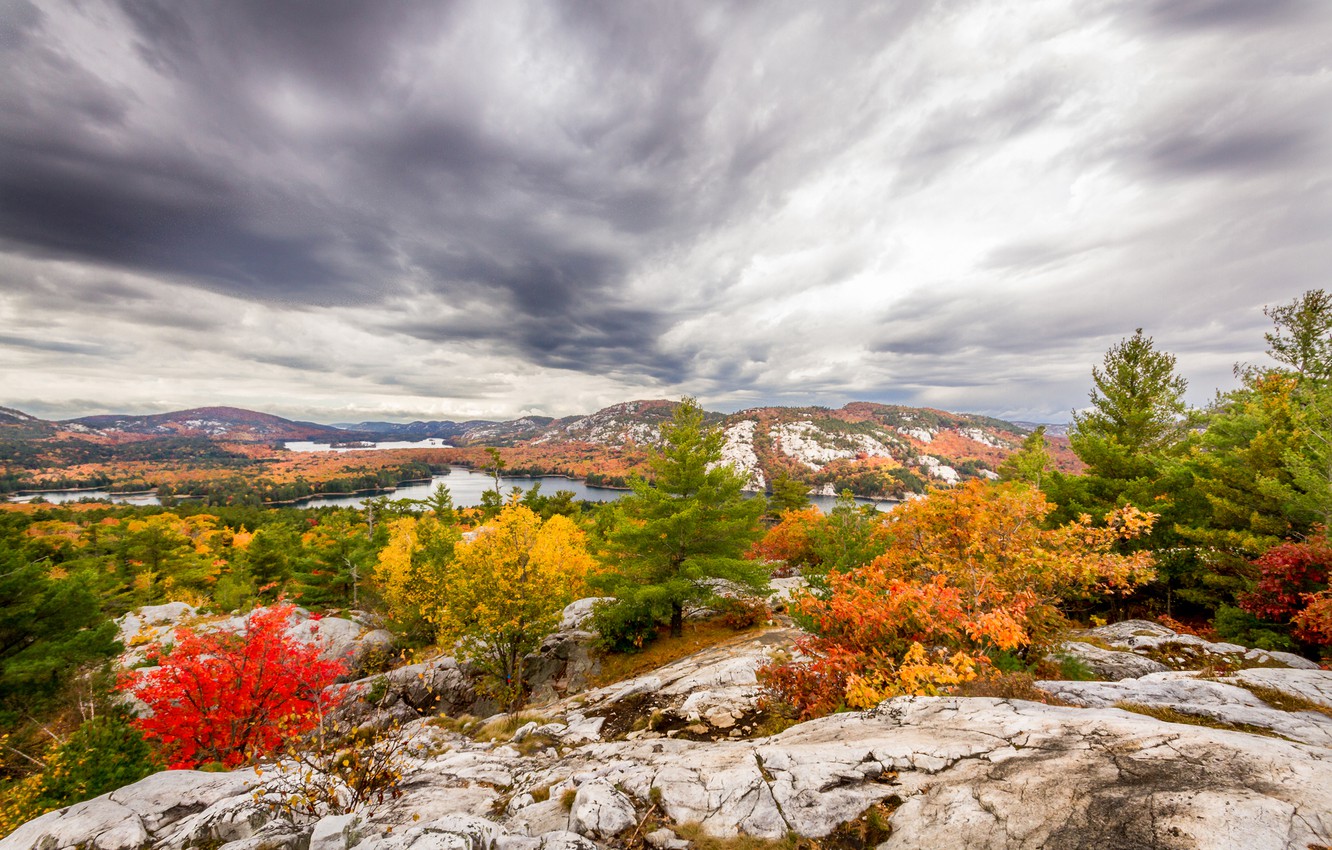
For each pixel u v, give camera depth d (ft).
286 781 21.48
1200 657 34.22
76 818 21.18
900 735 18.88
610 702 40.78
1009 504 32.45
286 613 46.70
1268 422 50.37
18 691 48.60
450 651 64.64
